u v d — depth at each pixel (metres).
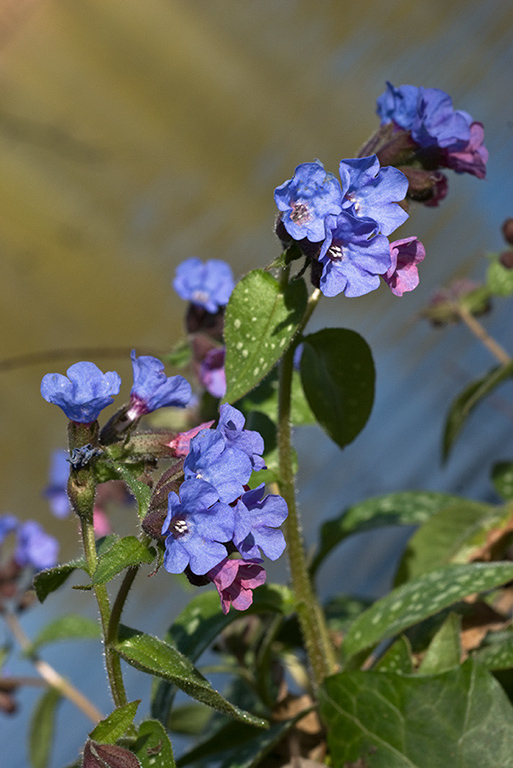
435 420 0.94
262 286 0.49
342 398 0.52
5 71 2.03
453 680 0.49
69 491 0.45
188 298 0.59
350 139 1.66
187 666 0.46
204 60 2.00
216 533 0.42
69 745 0.77
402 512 0.60
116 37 2.12
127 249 1.76
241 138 1.84
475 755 0.48
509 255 0.64
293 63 1.90
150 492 0.44
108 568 0.43
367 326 1.15
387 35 1.78
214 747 0.53
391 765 0.49
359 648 0.51
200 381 0.58
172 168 1.86
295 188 0.45
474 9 1.67
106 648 0.46
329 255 0.45
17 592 0.63
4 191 1.89
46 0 2.15
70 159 1.90
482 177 0.50
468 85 1.46
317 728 0.54
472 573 0.51
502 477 0.66
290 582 0.56
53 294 1.72
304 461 1.03
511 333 1.00
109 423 0.46
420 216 1.20
